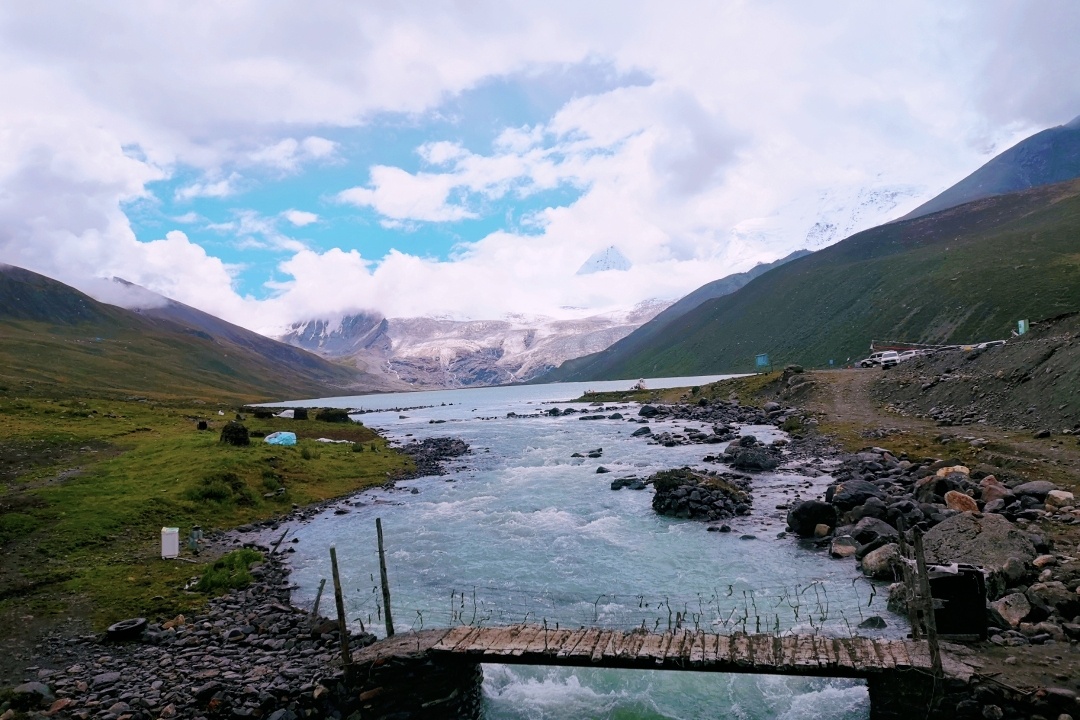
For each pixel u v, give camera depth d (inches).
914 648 717.3
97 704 705.6
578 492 1907.0
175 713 691.4
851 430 2385.6
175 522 1494.8
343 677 749.9
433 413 6820.9
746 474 1968.5
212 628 931.3
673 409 4271.7
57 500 1510.8
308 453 2397.9
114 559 1228.5
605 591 1075.9
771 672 706.8
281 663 805.9
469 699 788.0
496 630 836.6
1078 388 1737.2
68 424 2738.7
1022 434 1732.3
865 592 994.1
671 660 732.0
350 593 1107.3
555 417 4977.9
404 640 811.4
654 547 1311.5
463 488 2065.7
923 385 2635.3
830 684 778.8
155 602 1025.5
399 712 761.6
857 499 1381.6
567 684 829.8
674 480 1653.5
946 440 1857.8
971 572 734.5
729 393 4471.0
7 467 1886.1
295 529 1573.6
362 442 3398.1
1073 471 1330.0
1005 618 765.9
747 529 1397.6
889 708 675.4
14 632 909.2
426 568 1240.8
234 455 2049.7
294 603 1062.4
